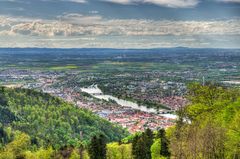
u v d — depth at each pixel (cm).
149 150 13012
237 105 9388
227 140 8700
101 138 13612
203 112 10325
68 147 17000
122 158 14388
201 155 8988
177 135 10800
